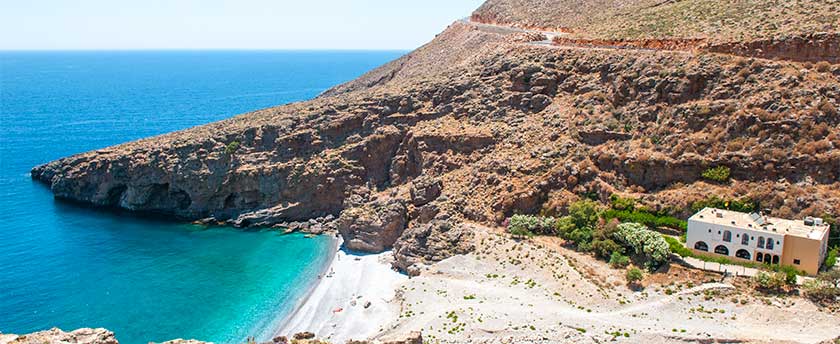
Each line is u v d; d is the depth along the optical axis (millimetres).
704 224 98000
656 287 91312
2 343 50188
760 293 87062
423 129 142125
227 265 118688
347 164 142125
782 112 108625
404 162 142125
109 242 130375
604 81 133625
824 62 112875
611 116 126625
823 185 102438
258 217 141125
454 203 123938
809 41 114750
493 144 133250
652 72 125312
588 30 164250
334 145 146250
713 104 114688
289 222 141875
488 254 107125
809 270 91125
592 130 124625
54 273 113438
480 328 83750
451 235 112625
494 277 100562
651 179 115000
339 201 142375
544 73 139500
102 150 162000
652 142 117938
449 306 92062
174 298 104375
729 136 111375
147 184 149125
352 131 147625
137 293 106062
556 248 106812
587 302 90000
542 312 87688
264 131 148250
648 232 99875
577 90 135750
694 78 118938
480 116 140500
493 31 193625
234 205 146250
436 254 110500
